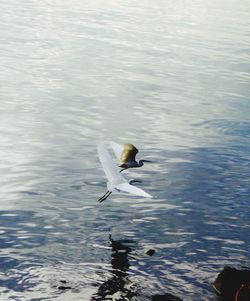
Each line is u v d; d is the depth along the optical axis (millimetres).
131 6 48250
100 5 47438
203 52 33469
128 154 8203
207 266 10812
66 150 16891
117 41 34500
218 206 13602
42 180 14680
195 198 13961
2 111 20188
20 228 12094
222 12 49375
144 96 23344
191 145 17875
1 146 16875
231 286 9742
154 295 9734
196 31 40000
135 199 13703
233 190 14594
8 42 31750
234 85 26281
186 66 29594
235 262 11055
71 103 21656
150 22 41875
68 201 13555
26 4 45031
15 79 24516
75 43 32938
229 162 16578
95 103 21844
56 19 40031
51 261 10734
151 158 16609
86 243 11555
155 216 12906
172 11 47594
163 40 36062
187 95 23984
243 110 22172
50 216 12734
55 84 24219
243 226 12641
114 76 26328
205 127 19828
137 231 12164
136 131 19000
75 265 10625
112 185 6828
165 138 18453
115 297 9633
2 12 40938
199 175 15453
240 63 31234
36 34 34562
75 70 26922
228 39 37969
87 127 19078
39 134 18125
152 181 14883
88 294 9703
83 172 15367
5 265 10500
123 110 21219
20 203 13305
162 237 11922
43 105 21141
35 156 16266
